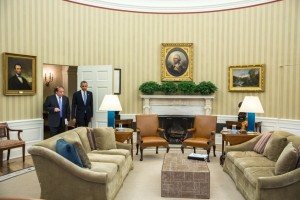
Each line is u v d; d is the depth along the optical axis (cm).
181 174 404
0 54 584
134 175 507
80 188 354
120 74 802
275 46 710
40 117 671
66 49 717
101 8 775
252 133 557
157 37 816
